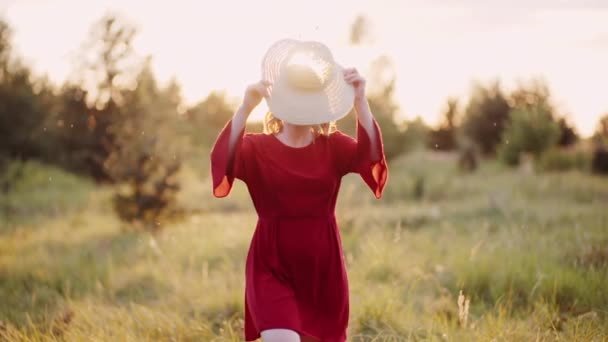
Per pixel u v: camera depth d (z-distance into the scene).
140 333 4.56
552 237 7.24
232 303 5.48
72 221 13.77
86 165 24.83
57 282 7.11
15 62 27.53
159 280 6.98
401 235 8.93
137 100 22.41
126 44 24.42
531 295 5.06
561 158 21.25
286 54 3.18
